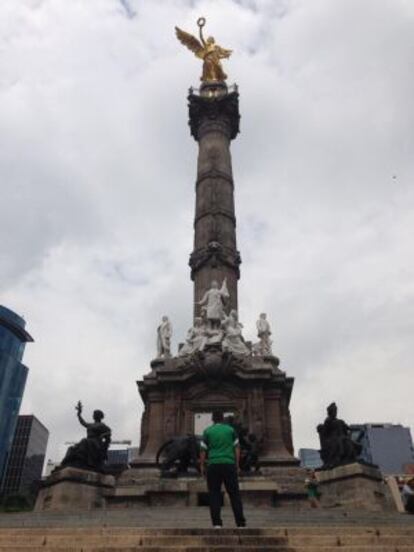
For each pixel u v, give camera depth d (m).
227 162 48.75
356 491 24.28
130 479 30.31
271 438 32.78
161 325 38.62
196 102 51.41
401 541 11.72
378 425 108.25
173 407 33.78
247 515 17.77
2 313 115.94
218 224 44.16
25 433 133.00
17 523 15.70
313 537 11.48
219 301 38.06
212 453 12.62
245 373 34.25
